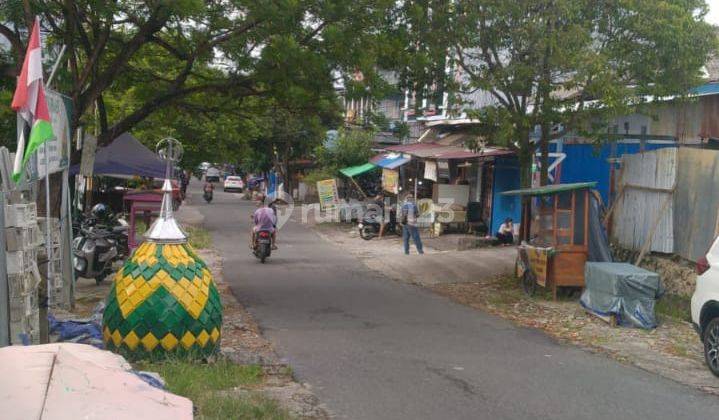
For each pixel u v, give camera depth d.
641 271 11.17
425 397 6.96
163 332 7.30
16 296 6.69
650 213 13.73
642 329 10.75
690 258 12.63
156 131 28.39
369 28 12.61
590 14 13.36
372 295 13.67
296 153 43.84
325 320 11.01
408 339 9.74
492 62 14.95
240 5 11.48
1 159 7.43
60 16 12.45
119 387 3.64
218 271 16.61
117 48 14.02
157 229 7.68
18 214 6.79
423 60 13.48
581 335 10.31
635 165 14.27
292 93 12.16
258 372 7.60
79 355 4.18
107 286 13.84
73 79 11.86
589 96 14.28
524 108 14.26
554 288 13.02
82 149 12.15
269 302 12.57
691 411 6.79
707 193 12.19
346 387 7.25
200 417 5.72
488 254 19.14
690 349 9.54
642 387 7.62
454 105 15.52
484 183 24.05
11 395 3.31
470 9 13.69
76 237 13.83
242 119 15.67
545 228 13.57
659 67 13.21
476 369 8.16
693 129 15.97
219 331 7.83
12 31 11.99
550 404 6.86
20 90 7.65
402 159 27.84
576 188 12.79
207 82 13.81
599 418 6.48
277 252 20.86
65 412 3.28
